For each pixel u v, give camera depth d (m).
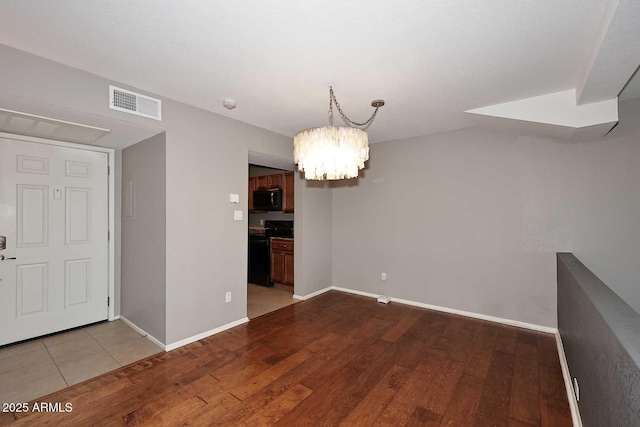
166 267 2.67
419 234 3.97
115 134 2.77
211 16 1.57
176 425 1.76
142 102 2.50
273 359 2.54
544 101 2.59
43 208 2.93
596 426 1.38
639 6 1.30
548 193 3.13
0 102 2.00
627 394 0.98
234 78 2.29
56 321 3.02
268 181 5.43
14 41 1.80
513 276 3.33
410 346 2.80
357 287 4.58
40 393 2.05
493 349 2.75
